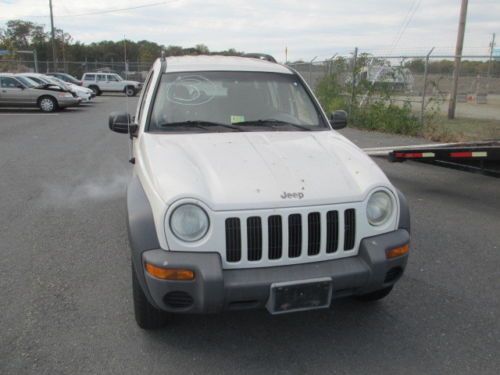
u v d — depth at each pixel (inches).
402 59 548.7
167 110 158.1
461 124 556.4
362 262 115.1
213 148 133.8
